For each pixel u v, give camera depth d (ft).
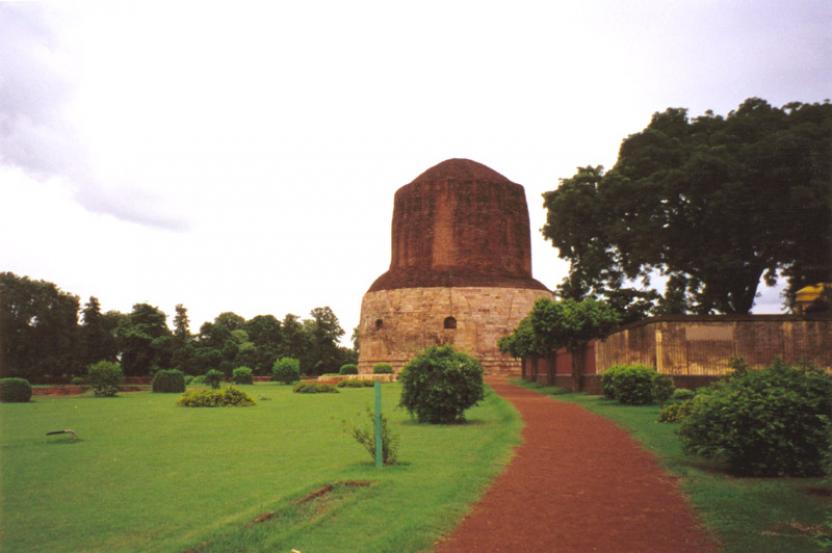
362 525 26.61
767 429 35.88
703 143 128.47
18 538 26.27
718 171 115.34
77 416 76.48
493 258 215.51
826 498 30.83
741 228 117.50
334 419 70.54
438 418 66.18
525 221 228.02
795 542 24.52
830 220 105.29
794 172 108.99
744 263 123.03
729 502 30.19
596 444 48.57
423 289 205.36
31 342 220.64
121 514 29.66
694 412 39.11
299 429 61.11
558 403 86.58
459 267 212.02
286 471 39.14
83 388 141.49
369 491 32.40
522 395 106.32
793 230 111.14
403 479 35.37
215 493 33.50
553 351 127.85
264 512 28.58
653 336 87.76
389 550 23.50
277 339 286.87
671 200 124.26
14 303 218.18
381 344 209.36
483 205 217.56
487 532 26.25
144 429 61.98
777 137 111.96
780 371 38.91
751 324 85.97
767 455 36.42
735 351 85.87
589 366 115.03
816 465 35.83
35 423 68.33
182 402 93.56
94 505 31.30
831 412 35.81
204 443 51.75
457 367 65.72
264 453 46.32
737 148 121.49
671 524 27.30
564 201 139.03
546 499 31.53
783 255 120.98
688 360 86.07
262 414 77.87
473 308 202.28
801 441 36.11
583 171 144.97
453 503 30.09
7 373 214.90
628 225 131.95
